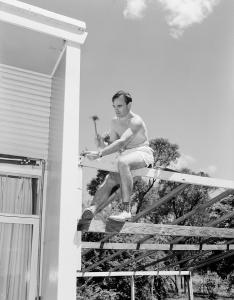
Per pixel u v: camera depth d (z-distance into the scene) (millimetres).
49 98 4020
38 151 3830
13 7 3143
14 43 3418
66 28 3373
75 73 3379
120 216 3414
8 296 3336
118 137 3914
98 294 16656
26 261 3488
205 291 19453
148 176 3670
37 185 3795
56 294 2848
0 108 3762
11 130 3756
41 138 3877
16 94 3861
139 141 3689
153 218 23047
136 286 17562
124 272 7781
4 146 3688
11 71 3887
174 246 6762
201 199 22688
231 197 21672
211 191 22875
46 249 3414
